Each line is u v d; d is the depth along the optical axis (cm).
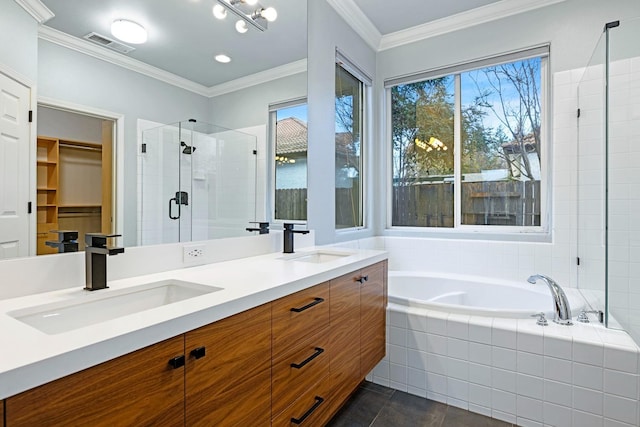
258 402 110
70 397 64
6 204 103
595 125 243
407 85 340
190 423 88
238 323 102
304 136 241
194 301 98
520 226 290
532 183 285
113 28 135
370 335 191
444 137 323
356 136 328
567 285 259
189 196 162
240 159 191
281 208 220
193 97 166
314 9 248
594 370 163
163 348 81
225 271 146
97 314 108
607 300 202
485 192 305
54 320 98
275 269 151
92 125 127
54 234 112
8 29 104
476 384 191
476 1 278
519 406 179
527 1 273
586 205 247
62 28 119
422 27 314
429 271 313
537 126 283
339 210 298
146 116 146
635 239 214
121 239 133
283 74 221
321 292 144
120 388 73
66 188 117
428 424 181
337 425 180
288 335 124
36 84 111
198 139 167
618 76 227
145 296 122
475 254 295
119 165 135
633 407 155
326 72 263
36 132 110
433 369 203
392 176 347
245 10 193
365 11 290
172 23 158
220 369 97
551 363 172
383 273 210
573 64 259
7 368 57
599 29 252
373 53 339
